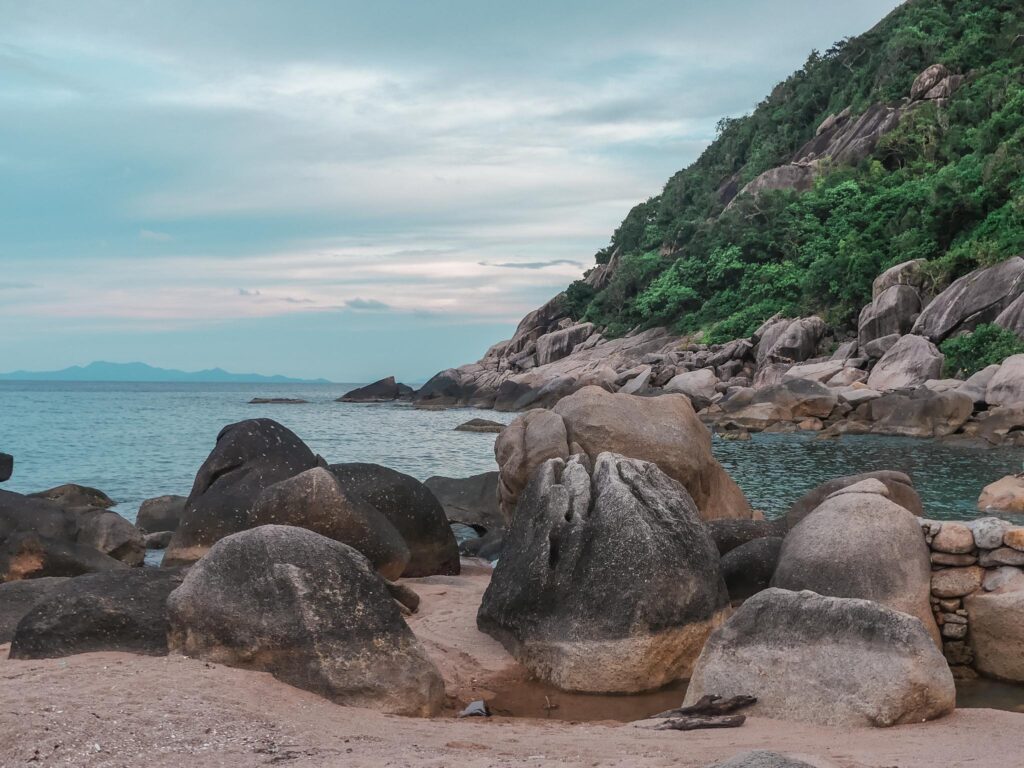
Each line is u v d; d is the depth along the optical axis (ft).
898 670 22.62
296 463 48.26
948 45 344.49
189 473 93.30
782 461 105.19
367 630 25.22
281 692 23.52
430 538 44.91
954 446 122.72
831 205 294.87
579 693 28.04
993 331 179.42
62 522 47.34
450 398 282.77
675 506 31.30
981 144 258.16
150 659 25.14
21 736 18.47
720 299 310.04
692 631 29.07
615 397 52.90
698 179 437.58
